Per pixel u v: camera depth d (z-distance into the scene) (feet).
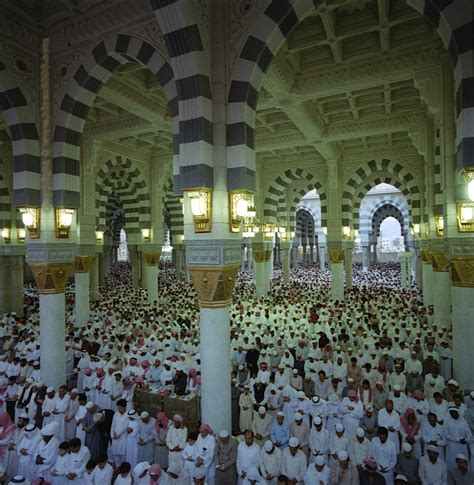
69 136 27.45
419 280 71.56
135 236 62.03
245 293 69.36
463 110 16.48
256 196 64.28
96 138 47.14
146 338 37.27
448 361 31.81
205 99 20.36
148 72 36.70
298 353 34.09
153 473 16.51
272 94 34.83
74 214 28.27
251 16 20.63
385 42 30.01
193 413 23.97
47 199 27.30
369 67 32.27
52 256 27.12
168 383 27.66
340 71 33.42
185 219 21.26
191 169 20.24
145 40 23.89
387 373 27.68
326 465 18.92
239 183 20.57
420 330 38.73
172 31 20.13
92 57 26.04
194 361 29.89
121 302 58.23
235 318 46.62
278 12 20.10
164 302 59.82
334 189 58.18
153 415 24.62
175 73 20.48
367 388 23.56
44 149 27.50
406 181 55.21
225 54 21.08
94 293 60.34
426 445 20.44
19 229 52.60
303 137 49.44
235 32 20.95
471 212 24.77
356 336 37.09
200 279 20.93
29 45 27.43
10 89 26.43
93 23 25.49
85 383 28.35
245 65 20.68
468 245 25.43
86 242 45.34
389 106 41.52
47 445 18.81
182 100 20.43
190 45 19.94
